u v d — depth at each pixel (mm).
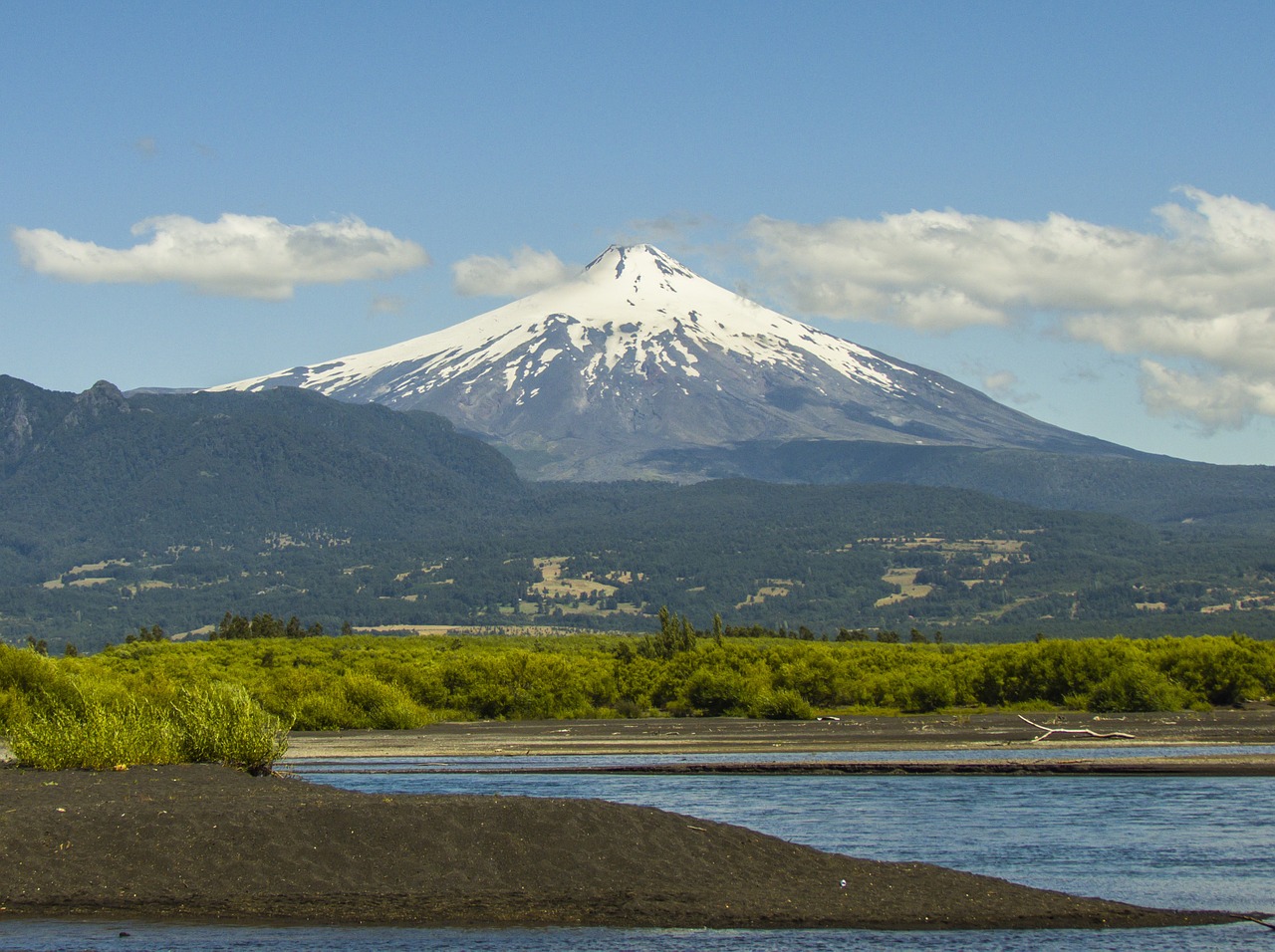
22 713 99000
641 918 49750
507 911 50375
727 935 48094
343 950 46031
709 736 127250
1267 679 159500
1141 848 62844
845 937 47781
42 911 50469
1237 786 84938
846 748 112562
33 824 55375
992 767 94688
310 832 55406
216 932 48062
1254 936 47938
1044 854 61469
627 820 57812
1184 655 161125
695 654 178875
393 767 101375
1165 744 111188
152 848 54219
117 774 68500
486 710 160750
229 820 55781
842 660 189875
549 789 85812
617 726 143625
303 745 121312
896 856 61094
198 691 79188
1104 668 157750
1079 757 101688
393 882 52812
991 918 49875
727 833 58188
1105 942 47250
